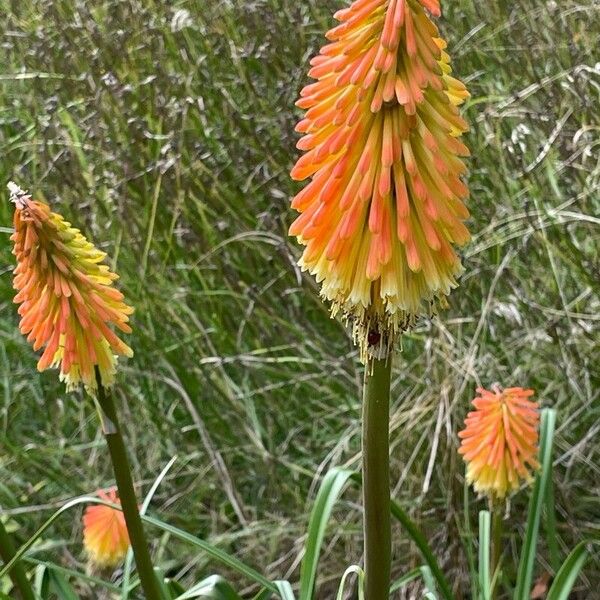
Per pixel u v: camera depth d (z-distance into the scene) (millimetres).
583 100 1188
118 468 696
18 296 707
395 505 806
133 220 1338
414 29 569
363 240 599
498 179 1280
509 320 1204
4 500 1267
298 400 1339
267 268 1403
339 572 1150
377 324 604
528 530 859
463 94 619
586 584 1050
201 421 1209
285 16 1479
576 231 1272
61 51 1489
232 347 1361
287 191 1372
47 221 678
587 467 1144
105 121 1415
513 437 842
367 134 591
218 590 760
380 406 607
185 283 1383
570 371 1125
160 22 1521
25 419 1405
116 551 933
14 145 1550
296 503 1243
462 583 1100
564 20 1335
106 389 696
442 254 604
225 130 1436
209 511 1272
